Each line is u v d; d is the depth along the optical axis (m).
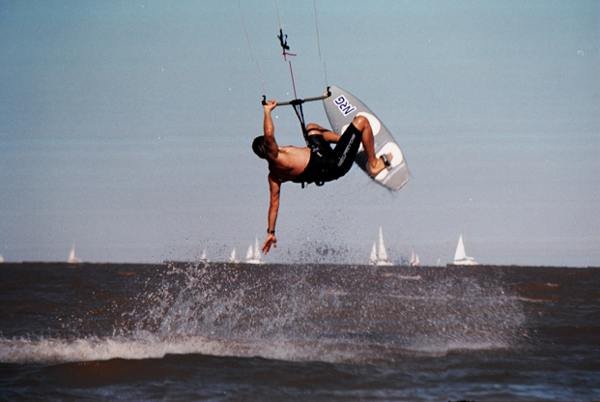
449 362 45.34
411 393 35.66
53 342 50.66
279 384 37.53
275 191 34.72
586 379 40.25
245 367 41.84
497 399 34.34
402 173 38.84
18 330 65.19
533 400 34.22
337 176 34.97
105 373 39.78
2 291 142.50
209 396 34.66
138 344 49.94
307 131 35.38
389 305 100.38
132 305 98.00
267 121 32.72
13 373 39.81
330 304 101.19
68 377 38.84
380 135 39.81
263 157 33.81
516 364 45.03
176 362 42.75
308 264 60.62
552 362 46.00
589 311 99.88
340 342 54.31
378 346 51.69
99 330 65.06
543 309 104.00
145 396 34.59
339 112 41.03
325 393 35.53
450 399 34.22
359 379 39.09
